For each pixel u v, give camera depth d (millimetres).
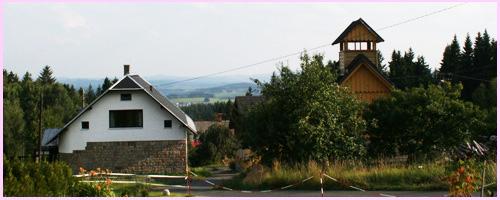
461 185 16031
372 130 29141
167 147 38562
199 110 121062
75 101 92125
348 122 27797
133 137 38562
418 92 29234
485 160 22953
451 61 70000
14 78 94875
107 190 18859
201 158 50562
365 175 23531
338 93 28156
